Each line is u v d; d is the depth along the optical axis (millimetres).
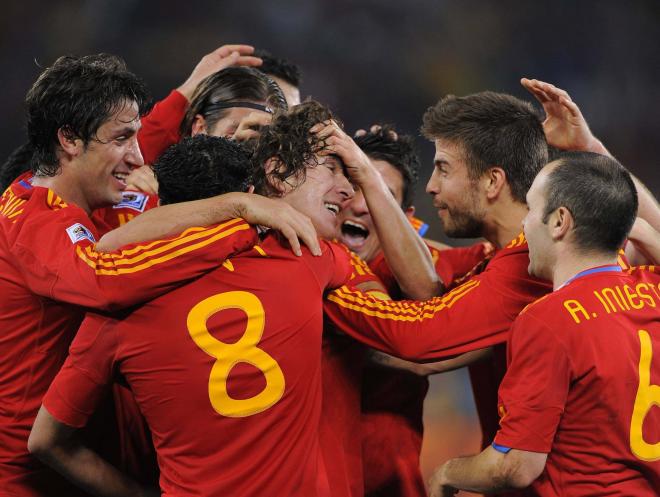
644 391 7230
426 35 49312
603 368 7078
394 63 49094
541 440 7074
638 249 8633
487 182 8805
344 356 8477
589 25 49469
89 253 6992
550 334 7121
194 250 6738
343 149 8172
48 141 8047
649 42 49469
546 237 7539
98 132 7973
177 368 6758
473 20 49531
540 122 8953
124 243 6973
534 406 7078
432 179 9148
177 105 11391
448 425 27078
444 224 9219
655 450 7289
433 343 8047
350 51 48875
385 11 49031
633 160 48000
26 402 7938
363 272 8844
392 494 9703
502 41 49625
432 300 8391
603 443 7188
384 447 9703
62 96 7879
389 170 10469
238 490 6781
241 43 48062
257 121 9742
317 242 7262
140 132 11133
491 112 8812
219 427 6793
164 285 6719
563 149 9391
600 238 7406
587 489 7258
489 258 9297
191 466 6871
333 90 48562
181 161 7195
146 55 47188
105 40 46531
